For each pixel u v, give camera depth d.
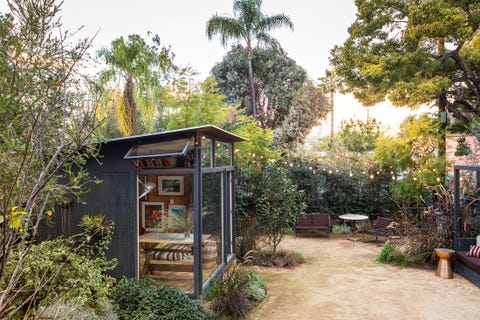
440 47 12.95
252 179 10.91
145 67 12.96
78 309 4.43
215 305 5.76
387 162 13.21
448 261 7.98
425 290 7.16
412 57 12.09
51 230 6.02
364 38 13.66
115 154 5.93
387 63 12.15
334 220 14.01
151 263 6.38
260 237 10.34
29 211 2.05
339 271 8.53
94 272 5.21
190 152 5.94
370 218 13.87
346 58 13.95
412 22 11.42
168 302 5.24
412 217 10.53
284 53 28.45
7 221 2.00
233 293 5.93
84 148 3.78
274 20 19.77
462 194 9.60
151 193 6.81
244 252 9.23
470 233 8.71
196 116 11.28
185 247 6.35
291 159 14.54
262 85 28.12
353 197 13.95
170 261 6.36
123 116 12.44
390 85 12.52
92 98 3.01
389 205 13.64
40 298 4.44
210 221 6.81
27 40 2.63
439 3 10.99
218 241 7.29
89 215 5.97
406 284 7.54
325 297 6.81
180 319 5.04
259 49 27.50
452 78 13.13
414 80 11.99
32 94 2.60
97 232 5.85
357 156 14.45
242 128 11.89
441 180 11.86
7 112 2.51
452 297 6.77
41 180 2.15
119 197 5.92
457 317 5.89
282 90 27.58
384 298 6.74
